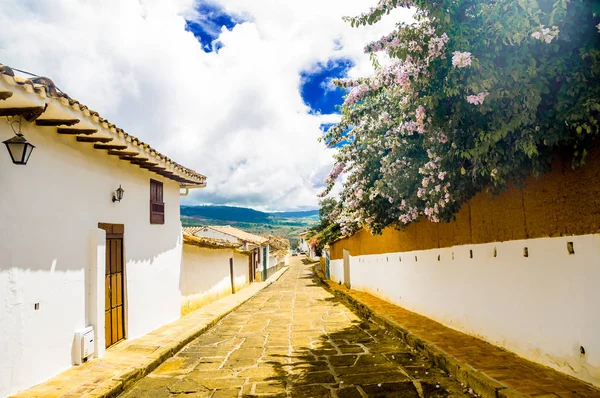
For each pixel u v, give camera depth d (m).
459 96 5.41
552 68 4.39
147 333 10.05
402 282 13.09
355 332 10.31
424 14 5.42
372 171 10.77
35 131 6.21
